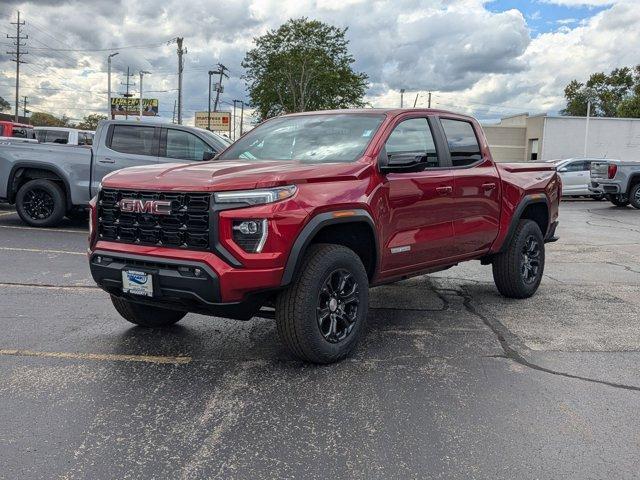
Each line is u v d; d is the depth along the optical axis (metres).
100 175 10.59
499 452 3.20
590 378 4.29
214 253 3.89
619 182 20.05
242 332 5.25
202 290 3.89
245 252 3.89
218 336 5.12
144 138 10.63
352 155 4.77
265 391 3.95
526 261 6.71
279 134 5.41
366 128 5.02
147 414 3.57
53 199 10.76
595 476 2.97
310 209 4.09
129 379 4.11
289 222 3.97
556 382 4.20
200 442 3.25
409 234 5.06
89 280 7.01
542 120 48.53
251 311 4.18
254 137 5.57
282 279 3.98
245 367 4.38
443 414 3.65
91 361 4.44
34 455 3.07
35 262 7.90
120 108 78.56
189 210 3.95
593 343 5.11
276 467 3.01
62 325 5.30
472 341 5.11
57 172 10.59
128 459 3.05
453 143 5.73
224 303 3.92
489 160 6.17
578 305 6.49
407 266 5.15
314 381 4.14
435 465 3.06
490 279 7.95
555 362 4.61
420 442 3.29
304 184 4.14
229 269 3.86
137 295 4.18
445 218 5.44
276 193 3.96
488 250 6.17
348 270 4.45
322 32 50.81
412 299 6.71
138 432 3.34
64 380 4.06
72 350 4.67
